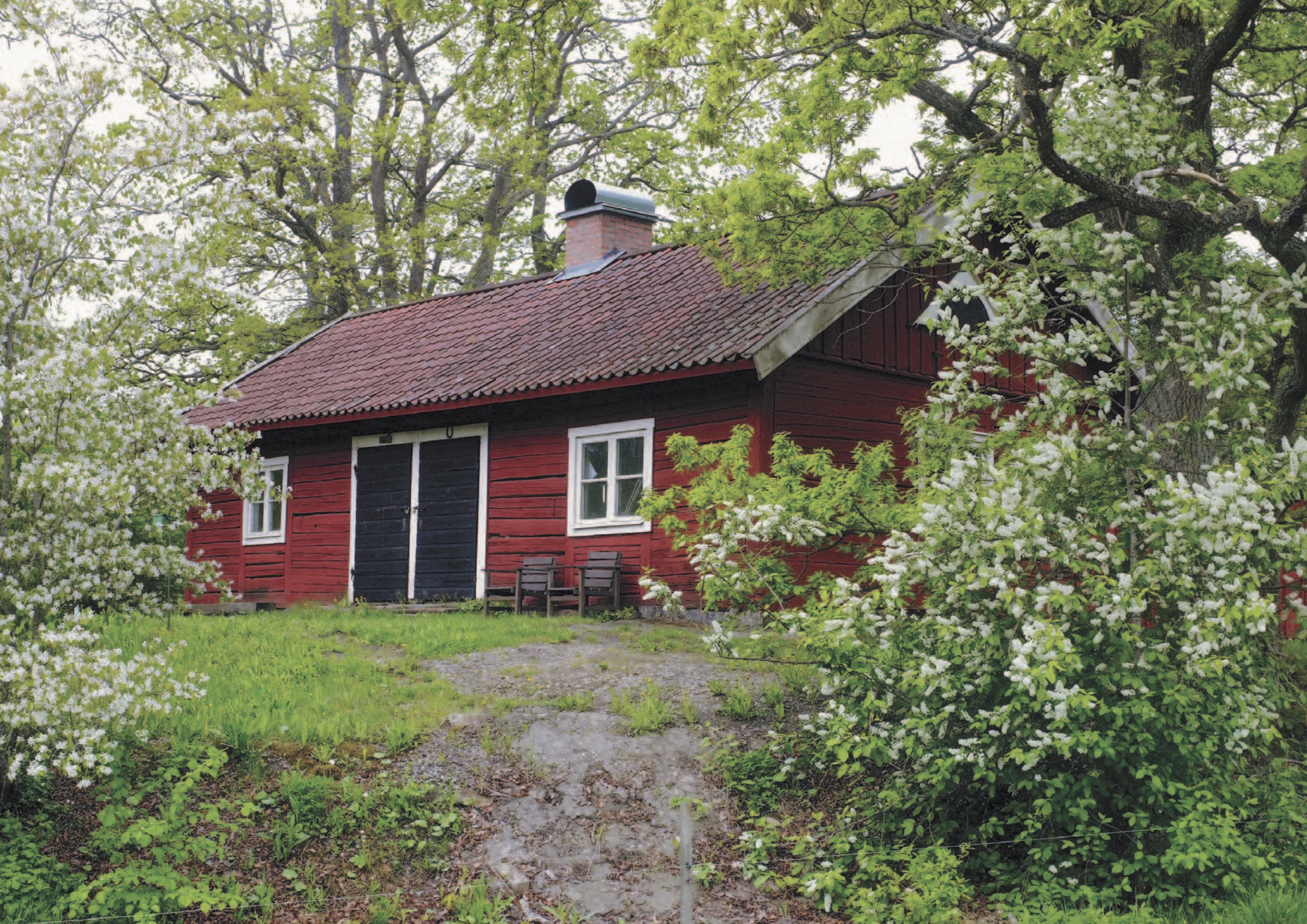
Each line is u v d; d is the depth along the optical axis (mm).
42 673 6180
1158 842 6863
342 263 27781
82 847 6562
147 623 11289
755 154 9898
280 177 25891
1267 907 6055
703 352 12422
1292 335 8602
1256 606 6250
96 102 7586
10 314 6980
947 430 8172
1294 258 8383
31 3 7684
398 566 16641
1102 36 8375
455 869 6922
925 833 7484
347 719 8305
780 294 13422
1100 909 6324
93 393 7047
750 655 10258
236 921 6168
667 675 9766
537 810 7586
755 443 12523
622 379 12992
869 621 7367
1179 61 9742
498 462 15508
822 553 12836
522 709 8914
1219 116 12328
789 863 7203
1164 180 9195
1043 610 6691
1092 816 7051
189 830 6746
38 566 7082
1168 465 8633
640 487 13906
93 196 7465
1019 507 6910
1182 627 6867
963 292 8297
